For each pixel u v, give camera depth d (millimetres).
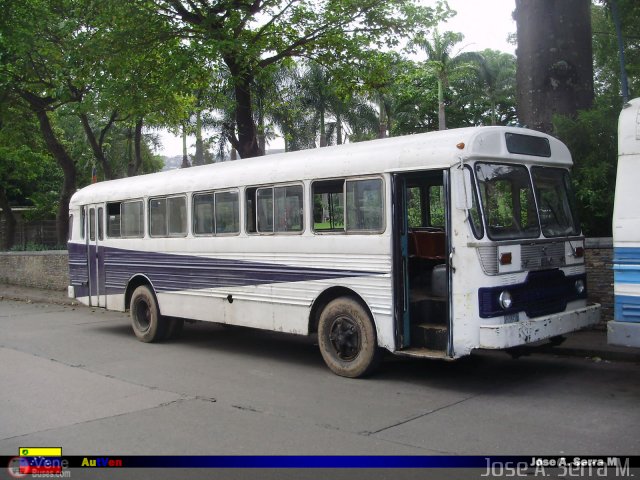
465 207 6898
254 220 9516
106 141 33719
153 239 11375
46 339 12055
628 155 6332
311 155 8750
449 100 40188
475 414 6379
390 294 7570
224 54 14727
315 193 8531
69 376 8703
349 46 15875
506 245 7059
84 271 13219
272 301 9156
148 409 6922
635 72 12422
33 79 20406
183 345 11156
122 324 14141
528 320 7152
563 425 5918
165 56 15234
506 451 5293
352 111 33594
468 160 7000
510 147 7477
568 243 7945
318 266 8461
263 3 15305
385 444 5570
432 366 8672
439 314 7617
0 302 19406
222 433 6008
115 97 15430
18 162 27359
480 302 6863
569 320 7629
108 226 12562
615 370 8023
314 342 11172
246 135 16469
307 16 15586
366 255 7836
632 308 6211
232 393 7578
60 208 23906
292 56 17484
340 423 6230
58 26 16531
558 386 7359
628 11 12195
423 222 8703
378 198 7723
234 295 9805
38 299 19172
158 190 11234
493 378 7887
